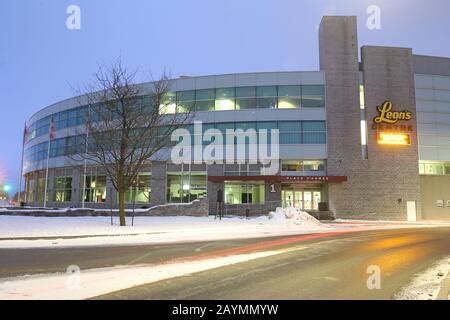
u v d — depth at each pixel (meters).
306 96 39.03
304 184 39.50
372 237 19.44
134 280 8.54
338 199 37.22
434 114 39.78
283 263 11.07
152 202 39.47
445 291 7.68
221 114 39.59
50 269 9.67
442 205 38.69
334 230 23.98
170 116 33.78
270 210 37.56
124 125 22.78
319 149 38.09
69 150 43.44
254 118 39.09
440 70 41.41
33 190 53.94
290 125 38.66
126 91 23.84
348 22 39.91
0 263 10.38
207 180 38.72
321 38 41.16
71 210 27.14
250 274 9.38
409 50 40.12
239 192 38.56
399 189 37.69
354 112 38.47
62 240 15.45
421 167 39.12
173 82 41.16
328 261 11.55
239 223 25.03
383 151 38.16
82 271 9.50
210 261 11.30
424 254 13.42
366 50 39.69
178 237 17.86
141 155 24.08
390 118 38.69
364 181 37.56
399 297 7.36
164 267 10.22
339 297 7.33
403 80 39.59
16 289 7.50
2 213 26.30
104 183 42.72
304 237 19.03
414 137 38.78
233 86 39.97
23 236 15.20
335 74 39.09
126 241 15.89
